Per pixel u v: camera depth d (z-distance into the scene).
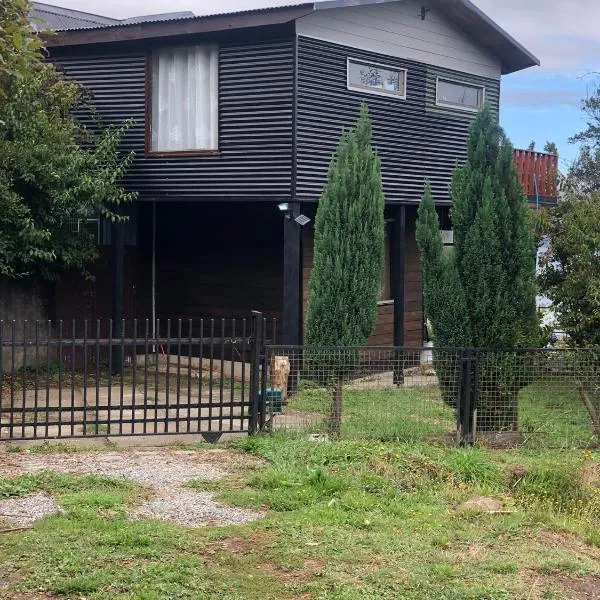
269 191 13.55
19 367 14.53
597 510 7.98
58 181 13.40
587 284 10.55
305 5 12.84
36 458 8.55
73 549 5.88
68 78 14.95
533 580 5.79
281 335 15.32
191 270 16.34
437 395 10.21
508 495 8.08
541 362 9.96
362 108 10.95
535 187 19.02
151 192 14.57
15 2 6.45
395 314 15.50
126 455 8.82
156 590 5.30
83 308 15.53
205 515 6.90
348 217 10.48
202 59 14.14
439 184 16.25
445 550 6.27
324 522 6.73
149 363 15.86
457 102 16.77
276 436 9.56
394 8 15.07
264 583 5.52
